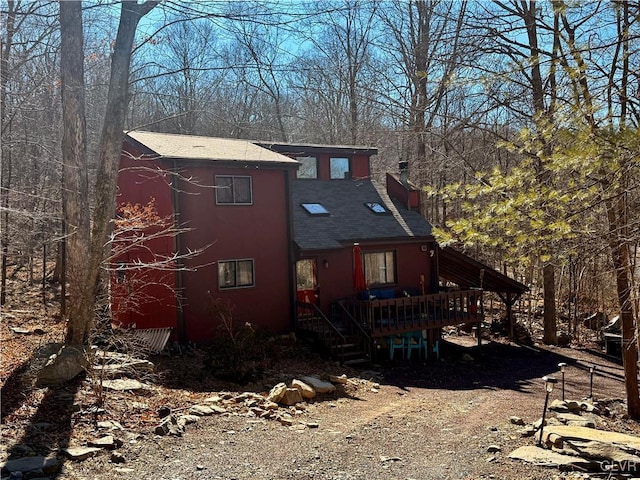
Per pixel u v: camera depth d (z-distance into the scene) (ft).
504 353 59.82
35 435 22.81
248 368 38.78
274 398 33.42
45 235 51.88
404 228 61.46
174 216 45.60
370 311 51.13
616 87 23.02
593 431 28.12
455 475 22.50
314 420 30.99
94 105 66.64
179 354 43.83
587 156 20.38
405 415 33.53
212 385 36.14
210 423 27.89
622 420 35.40
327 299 55.52
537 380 48.37
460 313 57.00
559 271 70.74
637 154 19.75
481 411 35.45
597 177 23.26
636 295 30.63
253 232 50.93
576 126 22.09
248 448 24.61
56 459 20.51
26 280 67.05
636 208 25.90
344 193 64.95
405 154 102.22
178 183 46.91
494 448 26.14
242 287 50.06
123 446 23.03
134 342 37.11
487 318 75.92
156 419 27.27
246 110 68.80
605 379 49.93
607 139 20.22
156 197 48.70
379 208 64.08
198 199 47.75
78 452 21.13
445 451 25.96
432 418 33.04
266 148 60.23
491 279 65.10
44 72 47.14
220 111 62.95
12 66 39.11
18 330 41.65
